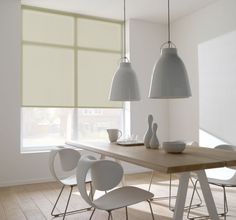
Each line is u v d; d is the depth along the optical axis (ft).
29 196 13.74
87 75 18.34
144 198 7.62
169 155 8.51
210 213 8.92
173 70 8.43
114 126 19.47
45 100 17.06
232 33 15.28
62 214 11.23
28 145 16.93
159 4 16.85
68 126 17.94
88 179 10.43
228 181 9.81
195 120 17.99
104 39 19.04
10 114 15.71
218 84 16.10
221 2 15.99
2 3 15.57
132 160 7.99
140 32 19.62
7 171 15.71
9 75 15.67
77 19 18.20
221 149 10.09
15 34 15.84
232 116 15.12
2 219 10.80
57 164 17.04
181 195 8.18
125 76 11.13
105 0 16.11
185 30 18.86
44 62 17.10
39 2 16.21
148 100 19.76
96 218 10.84
